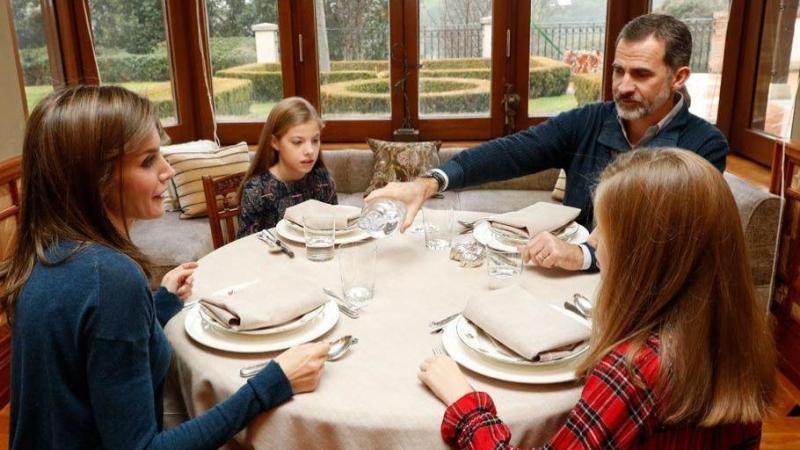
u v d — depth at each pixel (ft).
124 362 3.19
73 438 3.28
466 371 3.86
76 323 3.11
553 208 6.22
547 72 13.42
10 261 3.44
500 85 13.44
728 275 3.04
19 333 3.23
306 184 8.29
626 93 6.13
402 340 4.25
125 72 12.62
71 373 3.21
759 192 8.48
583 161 6.93
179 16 12.78
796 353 8.23
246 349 4.04
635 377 2.98
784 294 8.55
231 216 8.13
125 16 12.34
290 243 6.15
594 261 5.27
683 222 3.00
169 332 4.36
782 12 10.32
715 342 3.07
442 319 4.52
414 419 3.44
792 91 10.09
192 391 3.97
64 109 3.23
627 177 3.14
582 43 13.23
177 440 3.34
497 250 5.48
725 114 11.84
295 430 3.56
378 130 13.78
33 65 10.86
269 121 7.95
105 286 3.14
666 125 6.28
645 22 6.05
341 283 5.19
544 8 13.09
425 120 13.66
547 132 7.02
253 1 13.03
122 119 3.28
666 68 6.01
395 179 12.32
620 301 3.17
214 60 13.34
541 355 3.73
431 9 13.19
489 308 4.14
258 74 13.44
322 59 13.48
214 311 4.24
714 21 11.65
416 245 6.07
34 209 3.33
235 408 3.49
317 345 3.79
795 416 7.49
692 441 3.10
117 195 3.41
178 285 4.81
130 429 3.21
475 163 6.69
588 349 3.77
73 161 3.21
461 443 3.31
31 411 3.28
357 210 6.48
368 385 3.74
